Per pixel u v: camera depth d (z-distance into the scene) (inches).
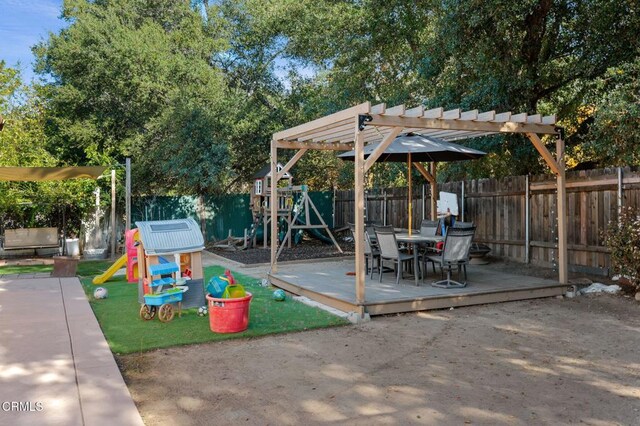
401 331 217.5
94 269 426.0
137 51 577.9
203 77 597.6
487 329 219.5
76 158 630.5
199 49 638.5
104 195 569.6
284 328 220.2
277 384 155.2
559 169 289.3
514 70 369.7
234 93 663.1
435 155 347.9
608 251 311.3
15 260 490.9
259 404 140.2
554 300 278.2
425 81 465.7
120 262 351.9
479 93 364.5
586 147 313.1
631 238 276.1
